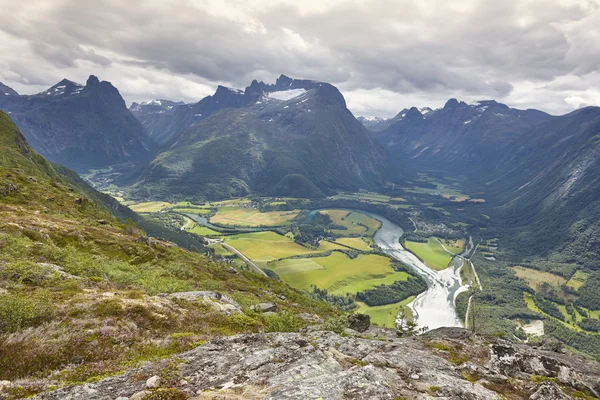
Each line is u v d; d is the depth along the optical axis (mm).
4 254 34312
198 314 27281
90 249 63938
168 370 12945
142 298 27469
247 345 16516
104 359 17297
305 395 10492
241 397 10531
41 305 20328
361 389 10930
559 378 17828
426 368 15438
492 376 15969
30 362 15711
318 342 18594
